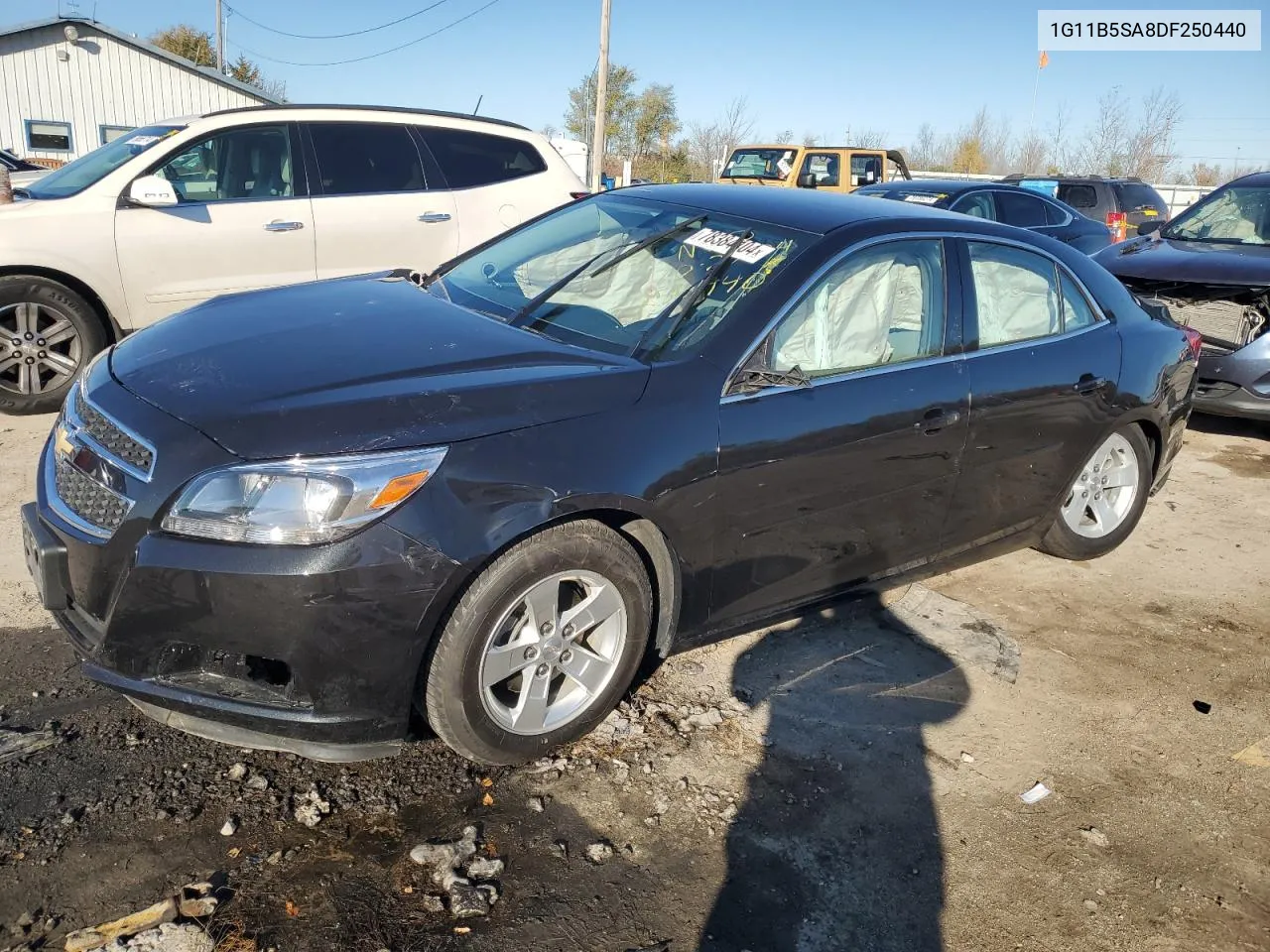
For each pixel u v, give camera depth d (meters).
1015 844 2.72
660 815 2.68
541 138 7.44
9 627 3.33
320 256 6.43
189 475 2.36
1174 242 7.43
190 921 2.19
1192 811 2.93
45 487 2.73
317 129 6.45
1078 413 4.03
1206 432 7.04
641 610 2.88
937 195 10.18
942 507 3.67
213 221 6.02
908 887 2.52
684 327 3.11
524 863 2.46
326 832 2.50
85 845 2.38
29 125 25.64
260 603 2.31
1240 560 4.78
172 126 6.43
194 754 2.75
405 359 2.83
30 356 5.54
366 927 2.22
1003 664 3.65
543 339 3.16
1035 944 2.38
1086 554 4.52
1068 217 10.98
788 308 3.13
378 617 2.37
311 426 2.43
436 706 2.58
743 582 3.15
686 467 2.83
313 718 2.41
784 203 3.69
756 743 3.03
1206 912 2.54
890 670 3.53
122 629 2.39
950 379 3.53
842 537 3.38
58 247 5.48
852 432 3.21
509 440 2.56
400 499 2.39
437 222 6.81
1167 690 3.58
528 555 2.56
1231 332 6.37
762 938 2.31
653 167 39.75
